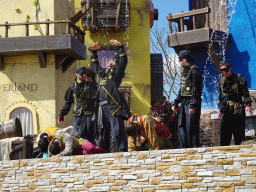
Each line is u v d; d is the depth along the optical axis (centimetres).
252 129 1983
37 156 1650
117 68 1458
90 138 1533
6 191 1424
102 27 2880
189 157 1202
